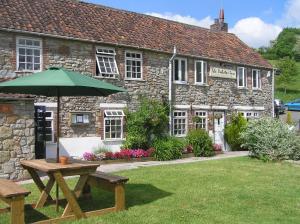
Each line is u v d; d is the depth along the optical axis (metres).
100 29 18.39
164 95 20.39
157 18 23.03
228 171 13.88
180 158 19.09
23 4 16.78
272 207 8.90
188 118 21.70
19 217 6.92
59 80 7.64
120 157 17.30
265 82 27.39
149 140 19.20
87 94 9.55
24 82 7.81
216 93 23.47
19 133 12.44
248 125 18.67
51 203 9.19
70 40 16.69
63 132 16.45
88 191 9.58
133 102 19.00
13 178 12.26
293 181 12.10
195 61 22.19
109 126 18.08
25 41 15.49
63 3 18.67
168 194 10.05
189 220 7.79
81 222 7.60
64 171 7.76
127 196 9.80
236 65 24.88
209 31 26.02
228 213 8.34
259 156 17.81
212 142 21.34
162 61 20.38
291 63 56.56
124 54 18.67
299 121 28.03
